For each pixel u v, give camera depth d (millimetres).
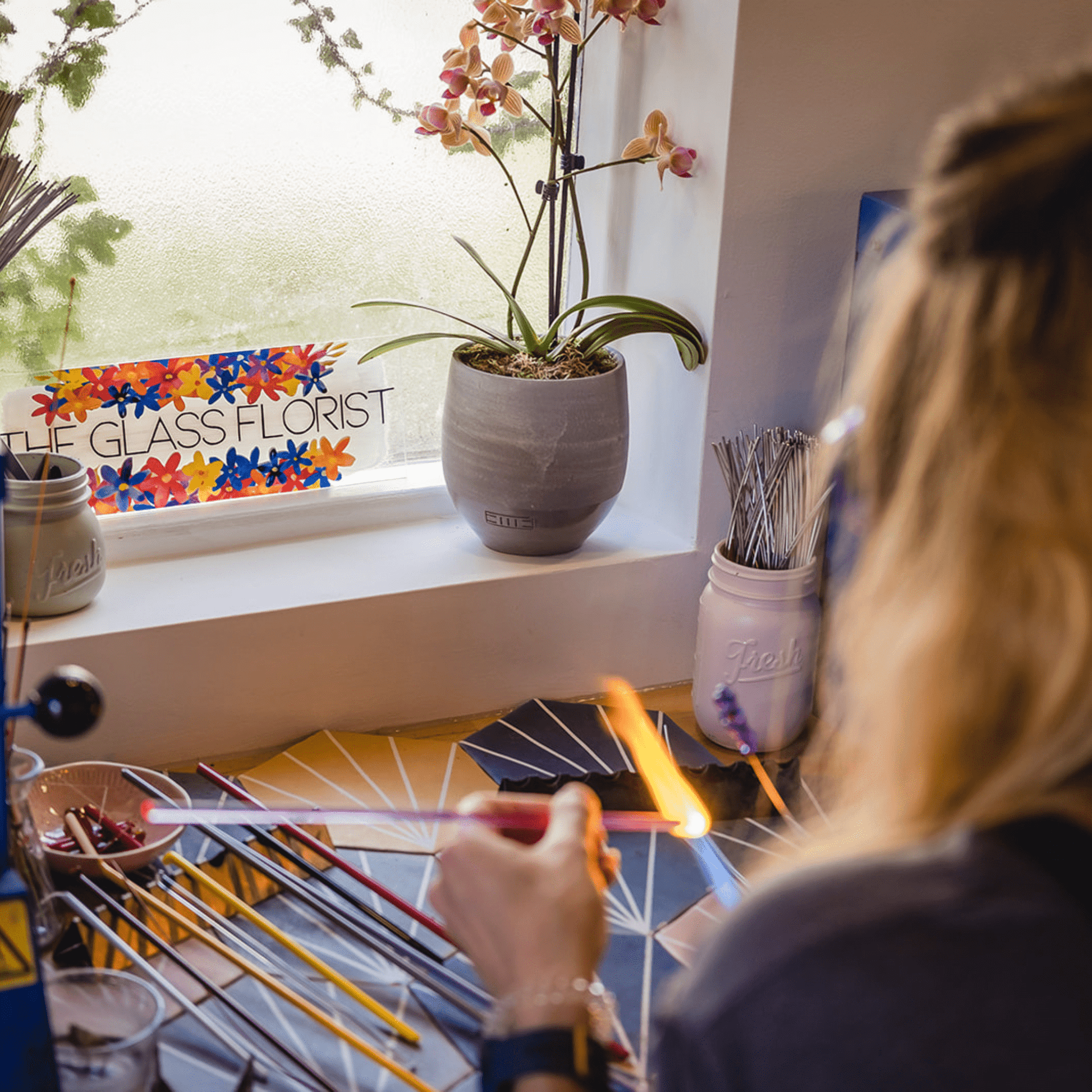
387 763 1214
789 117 1232
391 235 1366
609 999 764
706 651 1277
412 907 970
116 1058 731
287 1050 818
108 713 1161
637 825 922
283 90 1256
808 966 429
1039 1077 399
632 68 1346
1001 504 422
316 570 1300
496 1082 533
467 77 1223
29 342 1226
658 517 1443
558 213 1464
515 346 1312
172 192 1241
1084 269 407
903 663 449
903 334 461
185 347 1305
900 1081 409
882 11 1230
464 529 1424
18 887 665
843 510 1257
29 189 1138
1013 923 409
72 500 1132
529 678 1352
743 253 1270
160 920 949
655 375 1403
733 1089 436
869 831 495
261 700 1226
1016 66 1324
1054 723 418
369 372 1393
